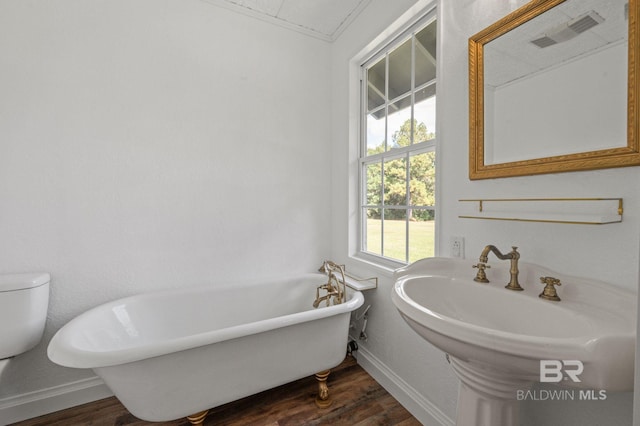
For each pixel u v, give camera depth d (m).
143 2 1.68
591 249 0.83
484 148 1.12
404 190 1.70
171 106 1.76
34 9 1.44
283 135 2.12
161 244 1.76
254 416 1.43
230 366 1.26
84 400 1.54
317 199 2.27
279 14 1.97
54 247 1.50
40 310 1.36
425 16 1.50
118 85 1.62
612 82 0.77
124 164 1.65
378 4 1.72
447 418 1.30
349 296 1.80
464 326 0.63
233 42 1.93
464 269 1.16
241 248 2.00
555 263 0.91
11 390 1.41
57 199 1.50
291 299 2.02
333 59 2.26
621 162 0.74
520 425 1.01
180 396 1.17
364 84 2.05
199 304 1.76
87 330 1.29
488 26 1.10
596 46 0.81
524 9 0.97
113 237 1.64
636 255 0.74
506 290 0.93
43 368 1.47
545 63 0.93
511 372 0.63
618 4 0.77
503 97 1.05
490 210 1.11
